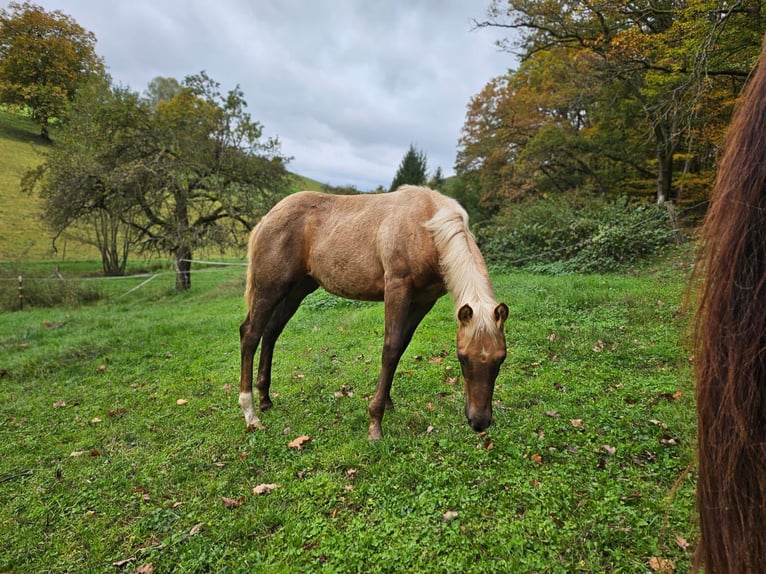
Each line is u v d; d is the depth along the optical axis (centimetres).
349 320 649
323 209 329
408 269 276
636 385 339
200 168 1390
